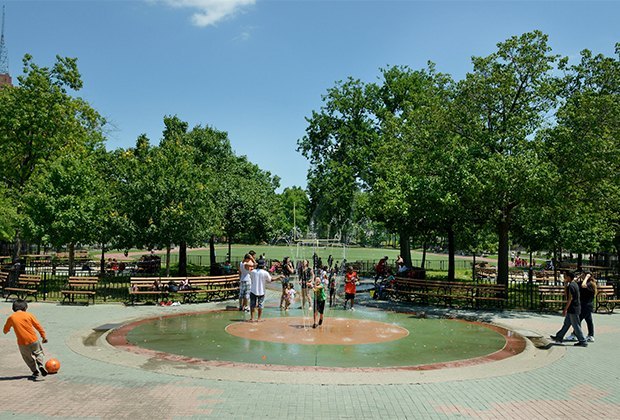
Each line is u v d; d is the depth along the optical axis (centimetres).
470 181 1923
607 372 1030
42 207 2314
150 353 1122
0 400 780
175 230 2347
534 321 1722
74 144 3006
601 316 1884
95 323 1534
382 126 3709
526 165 1869
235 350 1160
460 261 5662
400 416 739
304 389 866
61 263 3544
